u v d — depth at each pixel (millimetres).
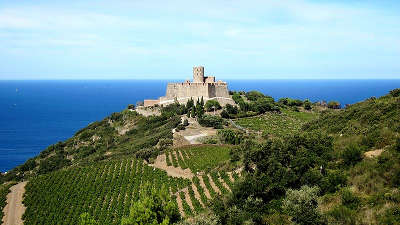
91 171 93625
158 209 49719
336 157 54000
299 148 57594
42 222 70625
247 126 130625
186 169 87625
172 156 95438
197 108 135750
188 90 166625
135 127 151000
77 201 77500
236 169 77125
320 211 39219
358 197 40188
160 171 86875
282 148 57906
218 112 149125
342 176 45375
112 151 126375
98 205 74812
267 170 54125
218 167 82375
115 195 78000
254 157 61469
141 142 123250
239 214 45406
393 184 40844
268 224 42906
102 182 85000
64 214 72562
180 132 122062
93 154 131375
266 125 133500
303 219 38656
